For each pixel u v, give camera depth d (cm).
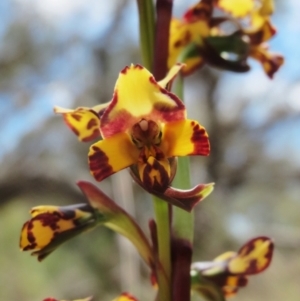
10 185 54
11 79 55
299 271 65
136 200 50
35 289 64
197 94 57
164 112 17
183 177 19
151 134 17
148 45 20
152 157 17
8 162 55
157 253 19
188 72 22
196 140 17
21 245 19
